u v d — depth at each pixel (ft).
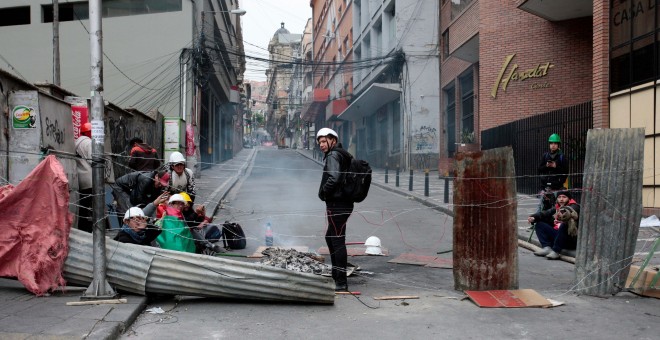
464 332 13.91
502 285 18.04
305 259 20.66
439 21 86.53
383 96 101.71
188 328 14.05
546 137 47.55
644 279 17.78
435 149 90.79
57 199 16.21
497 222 18.07
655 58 32.60
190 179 23.90
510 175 18.02
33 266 16.02
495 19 57.72
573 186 43.16
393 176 82.17
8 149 23.63
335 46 159.12
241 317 15.08
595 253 17.87
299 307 16.24
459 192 18.38
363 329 14.10
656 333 13.80
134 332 13.65
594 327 14.32
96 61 15.76
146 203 22.81
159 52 77.36
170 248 19.95
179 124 62.54
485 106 58.59
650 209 33.24
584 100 52.90
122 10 77.97
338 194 18.38
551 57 54.24
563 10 50.03
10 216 16.20
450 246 28.43
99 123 15.84
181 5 77.87
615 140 17.76
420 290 18.61
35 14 78.69
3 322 13.29
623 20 35.73
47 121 24.63
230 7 135.74
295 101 274.77
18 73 78.07
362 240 30.42
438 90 91.04
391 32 101.96
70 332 12.60
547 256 24.66
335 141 19.04
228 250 26.04
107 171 28.19
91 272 16.34
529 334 13.74
